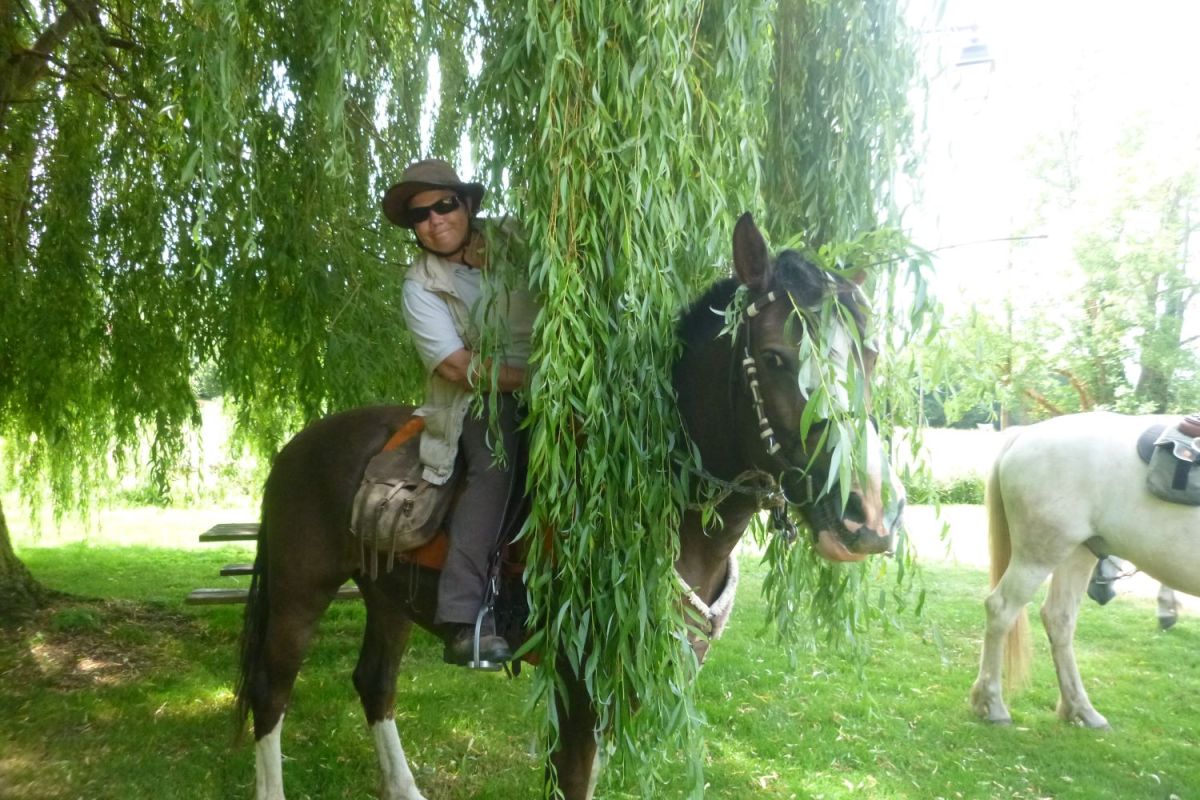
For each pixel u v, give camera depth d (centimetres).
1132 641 530
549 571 192
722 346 194
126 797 308
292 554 272
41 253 470
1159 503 358
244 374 473
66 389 520
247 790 319
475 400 221
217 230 392
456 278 228
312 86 403
